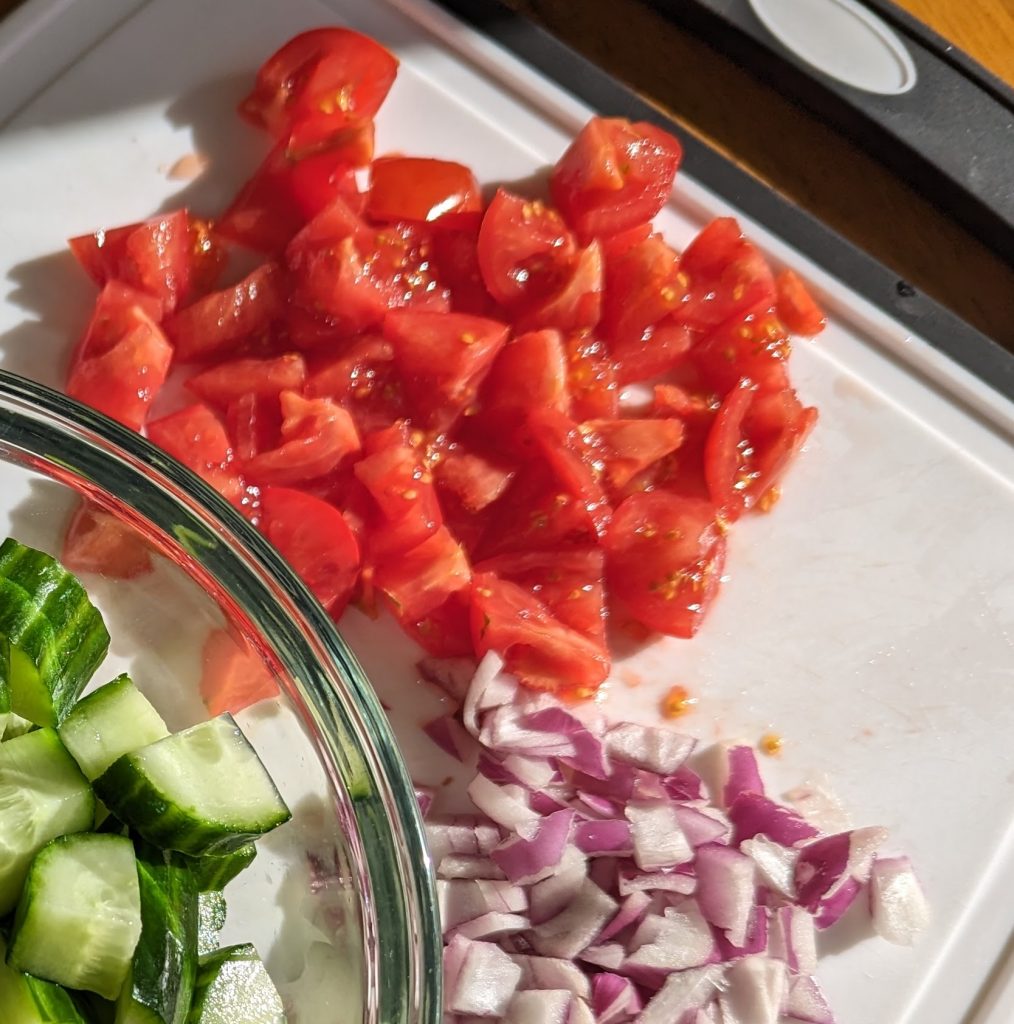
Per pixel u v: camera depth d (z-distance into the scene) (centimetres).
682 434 44
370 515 43
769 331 44
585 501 43
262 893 39
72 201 43
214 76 44
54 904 36
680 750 43
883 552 45
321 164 43
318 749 39
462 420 44
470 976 41
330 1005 39
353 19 45
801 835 43
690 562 43
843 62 46
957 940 43
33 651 38
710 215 45
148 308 42
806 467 45
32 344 43
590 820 43
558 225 44
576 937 42
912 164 46
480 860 42
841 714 44
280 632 39
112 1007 37
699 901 42
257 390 43
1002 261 47
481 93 45
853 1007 43
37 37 43
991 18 47
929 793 44
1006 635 45
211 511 39
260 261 44
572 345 44
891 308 45
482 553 43
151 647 40
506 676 43
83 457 39
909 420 45
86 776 38
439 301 44
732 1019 42
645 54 46
